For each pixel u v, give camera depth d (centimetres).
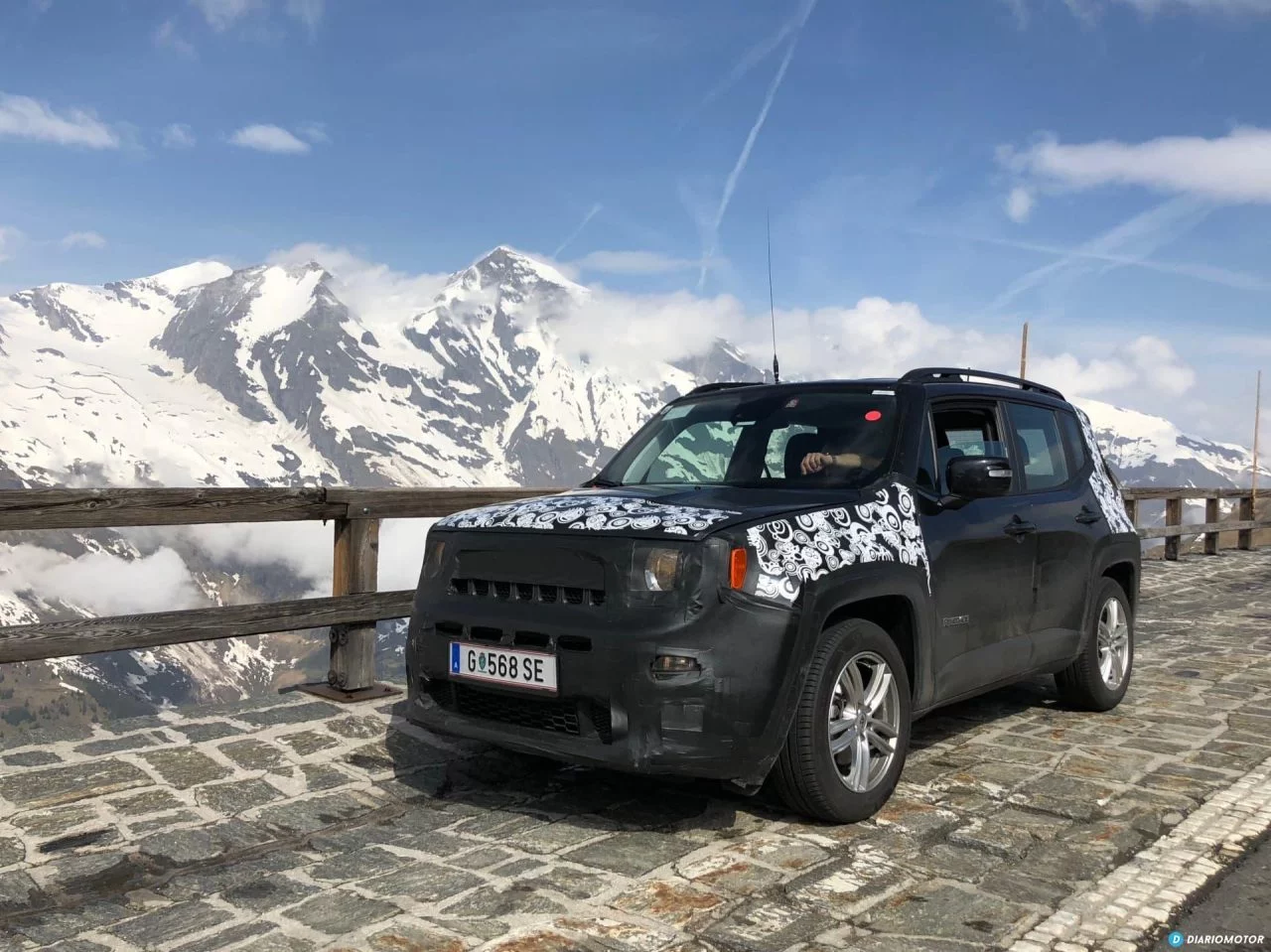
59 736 511
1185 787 469
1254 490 2047
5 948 311
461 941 310
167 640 515
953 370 543
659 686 370
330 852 390
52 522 479
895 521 448
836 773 407
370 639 611
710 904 338
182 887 356
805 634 391
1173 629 974
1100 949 308
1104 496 627
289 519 569
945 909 336
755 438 498
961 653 483
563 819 425
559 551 402
